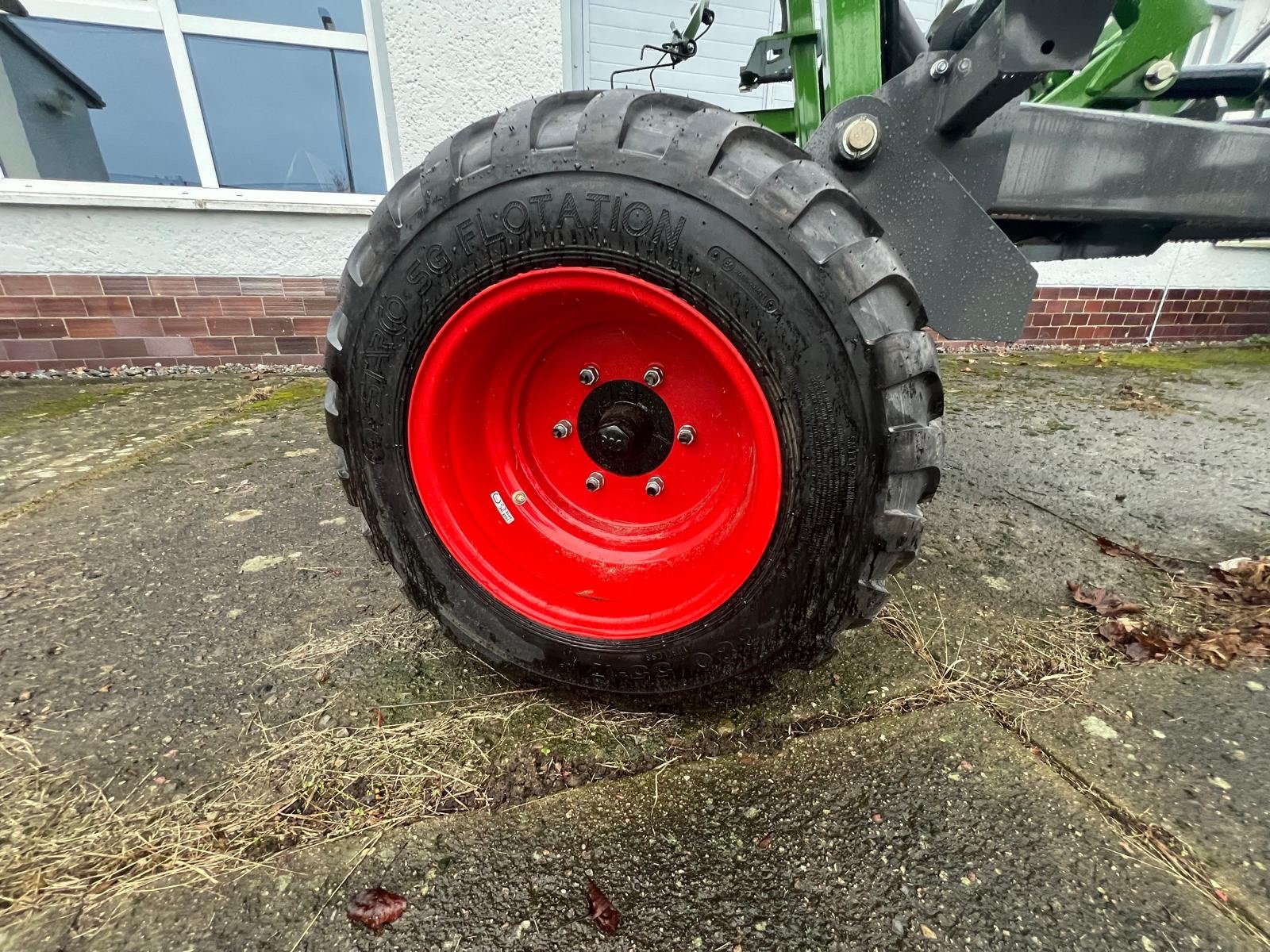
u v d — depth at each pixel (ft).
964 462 9.04
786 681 4.64
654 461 4.20
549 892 3.18
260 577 6.00
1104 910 3.11
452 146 3.56
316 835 3.47
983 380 13.82
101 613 5.41
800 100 6.67
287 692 4.52
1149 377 14.14
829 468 3.28
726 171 3.14
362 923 3.03
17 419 10.46
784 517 3.43
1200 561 6.51
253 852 3.37
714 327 3.28
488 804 3.67
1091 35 3.36
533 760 3.95
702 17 6.47
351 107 13.37
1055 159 4.68
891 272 3.15
